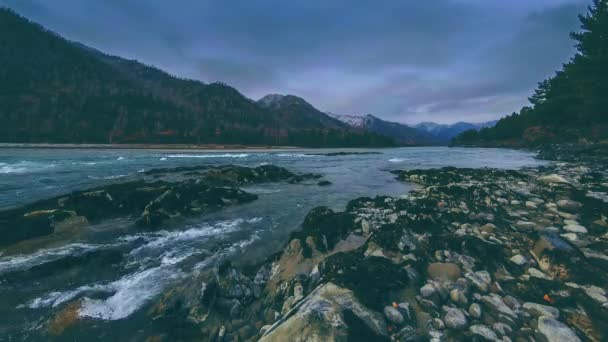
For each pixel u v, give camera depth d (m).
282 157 47.16
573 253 5.90
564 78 50.78
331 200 14.41
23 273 6.12
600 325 3.95
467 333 3.82
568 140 42.38
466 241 6.80
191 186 13.95
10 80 124.81
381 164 34.38
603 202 10.08
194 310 4.63
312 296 4.45
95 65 195.50
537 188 13.65
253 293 5.52
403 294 4.77
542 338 3.73
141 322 4.54
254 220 10.95
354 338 3.53
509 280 5.39
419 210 10.37
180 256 7.43
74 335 4.21
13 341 4.07
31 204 11.38
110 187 14.47
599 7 37.38
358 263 5.77
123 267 6.71
